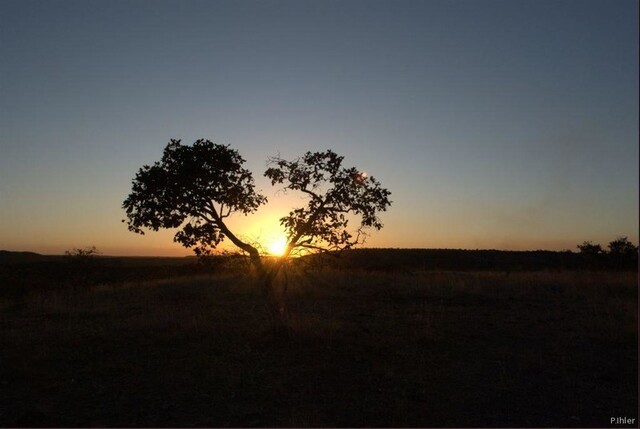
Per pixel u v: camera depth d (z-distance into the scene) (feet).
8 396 31.32
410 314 61.67
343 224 47.26
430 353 42.04
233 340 45.70
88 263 140.05
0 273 130.93
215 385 33.37
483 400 30.94
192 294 81.35
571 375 36.24
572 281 92.27
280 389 32.55
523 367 37.76
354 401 30.42
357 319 57.93
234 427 26.43
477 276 104.12
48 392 32.09
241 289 84.79
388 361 39.42
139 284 96.94
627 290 81.61
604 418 28.12
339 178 46.80
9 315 63.10
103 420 27.43
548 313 62.49
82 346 43.83
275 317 48.08
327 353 41.45
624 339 46.93
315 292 81.05
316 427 26.35
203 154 45.65
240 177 47.91
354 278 100.32
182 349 42.65
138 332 49.14
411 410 29.01
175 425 26.76
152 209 45.85
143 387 33.01
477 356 41.37
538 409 29.48
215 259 47.73
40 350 41.63
